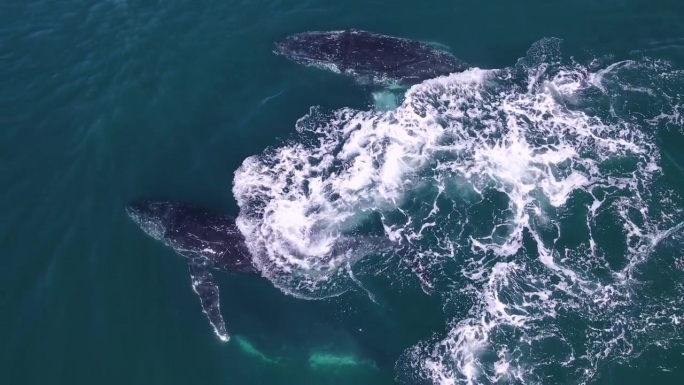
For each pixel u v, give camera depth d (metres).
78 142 40.88
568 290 32.66
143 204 37.31
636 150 39.09
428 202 37.25
